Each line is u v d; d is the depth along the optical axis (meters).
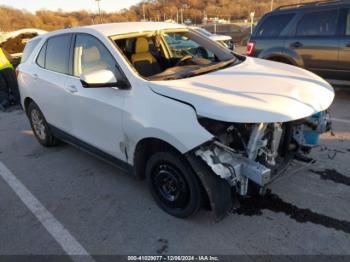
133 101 3.05
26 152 5.16
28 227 3.25
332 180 3.57
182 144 2.64
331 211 3.08
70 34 4.06
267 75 3.25
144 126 2.91
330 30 6.36
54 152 5.04
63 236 3.07
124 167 3.49
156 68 3.71
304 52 6.74
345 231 2.82
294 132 3.30
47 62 4.54
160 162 3.03
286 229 2.89
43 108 4.70
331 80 6.59
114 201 3.54
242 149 2.78
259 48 7.47
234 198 3.01
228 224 3.01
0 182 4.21
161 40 4.03
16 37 12.80
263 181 2.62
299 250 2.66
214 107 2.56
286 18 7.01
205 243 2.81
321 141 4.55
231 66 3.65
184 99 2.72
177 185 2.98
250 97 2.69
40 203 3.64
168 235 2.95
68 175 4.23
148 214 3.27
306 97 2.85
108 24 3.98
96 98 3.45
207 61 3.89
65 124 4.28
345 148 4.30
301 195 3.34
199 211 3.21
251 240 2.80
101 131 3.56
